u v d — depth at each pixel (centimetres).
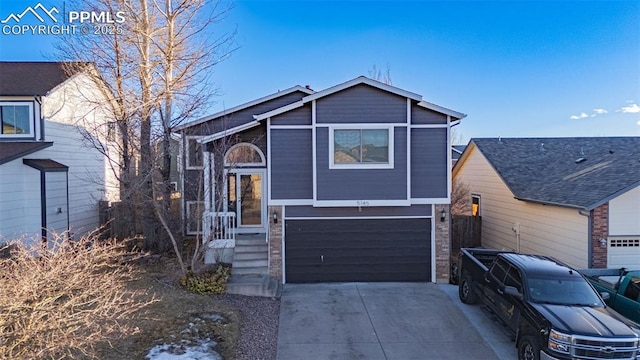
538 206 1484
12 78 1527
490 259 1102
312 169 1241
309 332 886
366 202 1227
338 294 1150
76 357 664
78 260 718
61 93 1554
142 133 1377
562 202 1302
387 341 848
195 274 1134
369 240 1277
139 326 817
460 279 1120
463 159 2223
